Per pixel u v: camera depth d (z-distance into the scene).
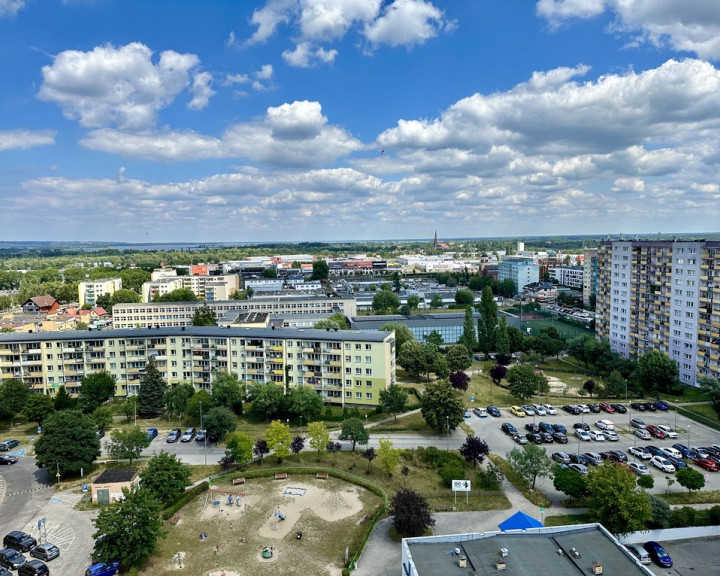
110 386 154.38
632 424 135.25
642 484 94.44
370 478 104.06
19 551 80.69
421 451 116.31
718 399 137.62
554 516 88.81
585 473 104.88
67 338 159.50
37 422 136.50
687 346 178.75
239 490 99.31
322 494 97.56
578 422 138.38
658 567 75.75
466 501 94.44
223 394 141.25
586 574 60.12
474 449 106.56
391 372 152.75
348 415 143.38
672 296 185.25
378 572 73.38
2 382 154.00
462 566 61.59
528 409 146.12
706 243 169.62
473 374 192.25
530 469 96.94
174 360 164.25
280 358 155.62
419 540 67.19
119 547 73.00
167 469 93.19
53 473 105.25
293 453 116.25
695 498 96.19
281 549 79.31
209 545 80.69
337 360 151.38
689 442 123.75
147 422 142.50
